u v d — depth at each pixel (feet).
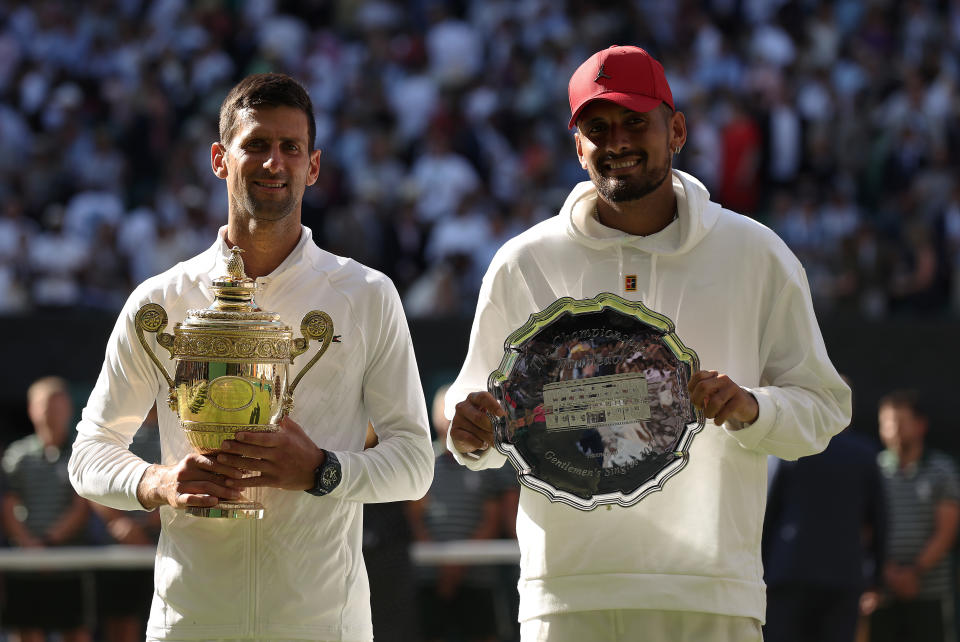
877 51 174.29
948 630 80.89
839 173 157.28
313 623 33.50
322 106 165.58
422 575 72.95
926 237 134.82
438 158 150.61
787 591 69.46
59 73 169.07
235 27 180.45
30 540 78.54
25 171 152.46
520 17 180.75
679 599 34.30
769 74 162.91
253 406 32.14
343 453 33.37
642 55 34.81
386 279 35.47
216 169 35.29
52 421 79.71
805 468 69.67
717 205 36.40
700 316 35.47
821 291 129.90
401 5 184.03
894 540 80.74
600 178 34.86
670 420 34.01
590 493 34.01
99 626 75.92
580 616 35.06
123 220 146.10
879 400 116.37
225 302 32.83
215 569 33.42
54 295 131.13
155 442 74.69
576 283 36.29
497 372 34.73
